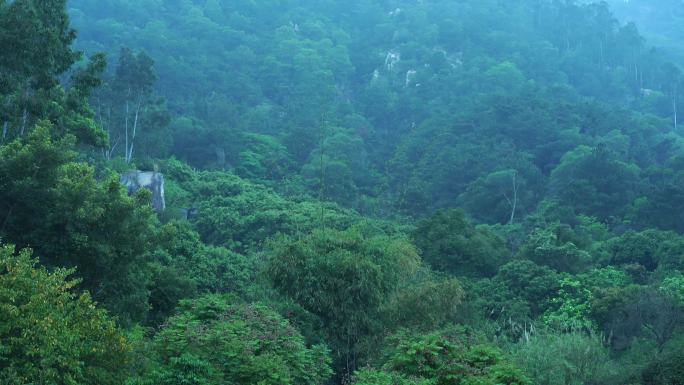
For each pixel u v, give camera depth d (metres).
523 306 37.97
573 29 157.25
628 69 145.00
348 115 112.31
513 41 149.00
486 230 52.16
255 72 130.12
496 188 77.50
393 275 30.17
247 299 31.28
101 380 16.56
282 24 152.38
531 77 134.12
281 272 28.92
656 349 30.50
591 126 97.25
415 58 140.75
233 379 18.66
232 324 20.94
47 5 29.08
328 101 117.31
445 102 120.31
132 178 50.22
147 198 24.62
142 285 25.08
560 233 49.84
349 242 30.52
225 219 55.56
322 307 28.20
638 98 134.38
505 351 26.84
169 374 16.75
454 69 134.62
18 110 26.77
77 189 21.58
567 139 89.25
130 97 61.88
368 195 87.00
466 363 20.69
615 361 30.83
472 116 98.81
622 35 152.25
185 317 21.16
